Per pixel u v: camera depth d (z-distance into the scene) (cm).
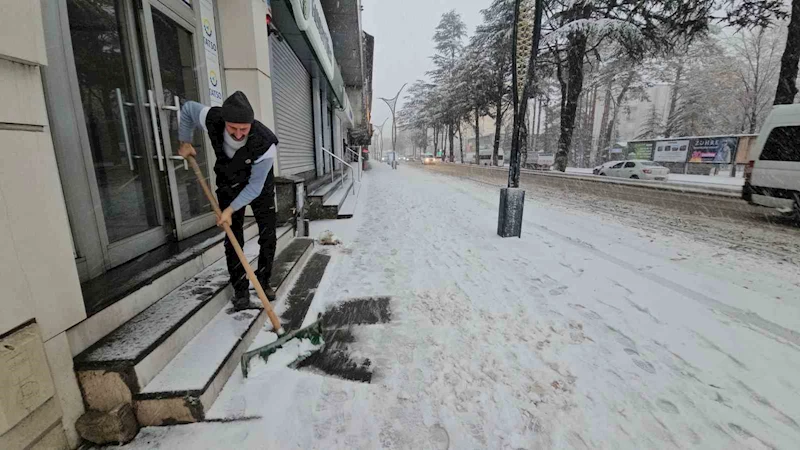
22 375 121
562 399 182
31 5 127
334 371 202
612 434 160
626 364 213
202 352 187
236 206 210
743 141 1998
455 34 4256
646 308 292
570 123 2056
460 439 155
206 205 342
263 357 200
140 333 174
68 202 184
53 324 137
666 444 155
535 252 453
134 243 241
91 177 199
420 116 5509
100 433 146
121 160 232
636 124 4966
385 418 167
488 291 323
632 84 3422
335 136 1531
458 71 3312
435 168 2991
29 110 128
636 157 2606
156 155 265
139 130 249
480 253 445
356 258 420
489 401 179
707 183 1500
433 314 275
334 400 178
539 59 1995
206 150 338
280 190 438
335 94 1091
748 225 638
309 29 554
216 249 291
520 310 284
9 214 120
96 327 164
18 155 124
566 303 299
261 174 215
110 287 191
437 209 783
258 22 414
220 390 178
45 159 135
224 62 400
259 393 180
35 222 130
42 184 134
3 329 116
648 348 232
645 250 470
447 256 431
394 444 152
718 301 308
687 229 604
